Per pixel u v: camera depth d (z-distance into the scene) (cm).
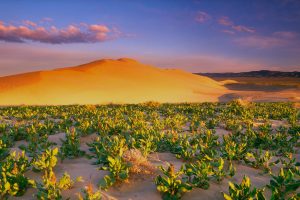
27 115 1597
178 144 844
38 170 625
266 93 6172
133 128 1141
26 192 526
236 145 807
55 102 4644
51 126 1156
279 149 923
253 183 602
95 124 1188
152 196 526
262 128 1233
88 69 7719
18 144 955
